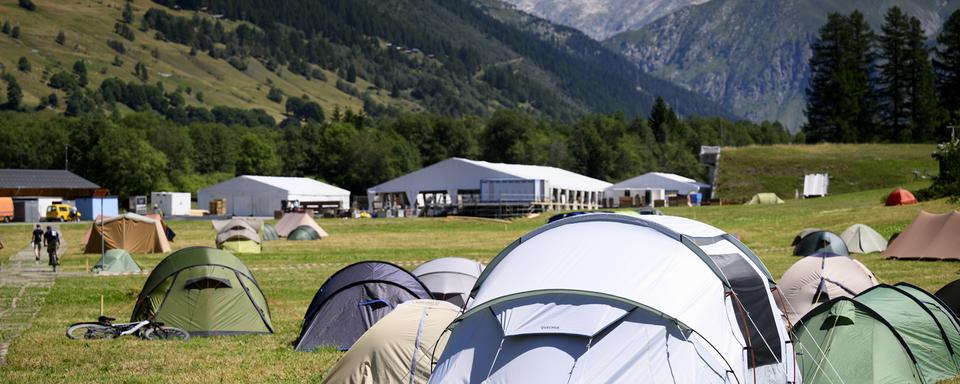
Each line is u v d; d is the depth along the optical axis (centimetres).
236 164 14300
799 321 1341
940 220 3127
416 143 15150
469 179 8506
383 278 1672
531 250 1142
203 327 1802
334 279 1705
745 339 1127
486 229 6091
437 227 6406
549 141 15262
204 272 1834
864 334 1287
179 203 9312
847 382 1257
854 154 9406
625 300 1025
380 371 1280
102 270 3212
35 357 1550
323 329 1647
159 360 1522
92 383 1344
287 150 14700
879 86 14388
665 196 9025
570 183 8781
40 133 12394
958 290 1578
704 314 1059
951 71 12394
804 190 7806
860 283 1709
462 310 1305
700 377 1013
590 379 985
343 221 7331
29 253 4309
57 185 8944
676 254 1111
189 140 14362
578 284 1048
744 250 1258
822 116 13100
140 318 1842
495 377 1023
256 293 1891
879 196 6438
